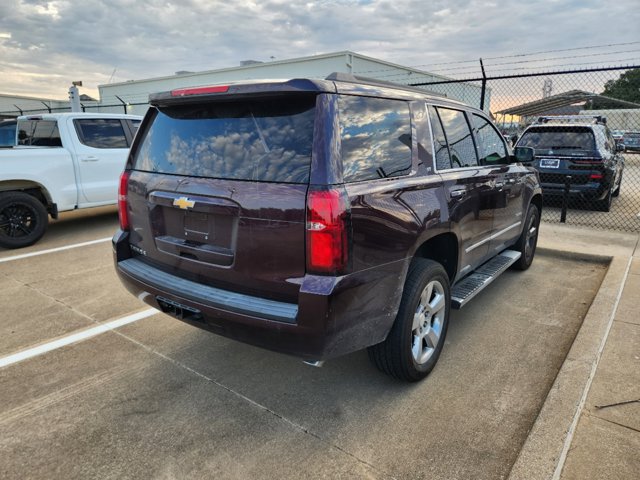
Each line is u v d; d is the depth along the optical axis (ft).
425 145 10.00
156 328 12.86
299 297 7.39
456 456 7.86
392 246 8.44
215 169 8.57
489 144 13.67
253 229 7.84
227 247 8.32
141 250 10.37
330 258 7.35
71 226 25.90
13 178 20.57
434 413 9.04
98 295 15.26
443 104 11.28
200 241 8.78
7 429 8.60
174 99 9.19
